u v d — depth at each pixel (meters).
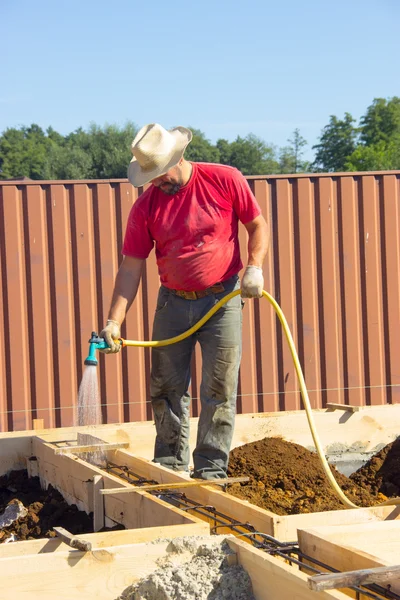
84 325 7.54
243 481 4.50
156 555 3.07
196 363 7.77
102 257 7.57
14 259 7.45
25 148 61.00
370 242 8.06
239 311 4.60
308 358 7.92
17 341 7.45
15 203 7.45
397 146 58.28
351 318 8.02
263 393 7.84
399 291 8.13
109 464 5.14
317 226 7.95
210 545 3.07
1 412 7.45
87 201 7.57
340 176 7.99
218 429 4.59
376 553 3.17
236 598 2.87
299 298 7.93
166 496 4.19
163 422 4.88
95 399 4.96
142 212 4.54
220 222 4.43
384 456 5.89
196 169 4.42
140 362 7.64
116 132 49.97
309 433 6.10
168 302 4.64
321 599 2.49
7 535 4.51
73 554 2.96
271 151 65.12
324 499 4.72
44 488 5.41
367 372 8.06
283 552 3.13
